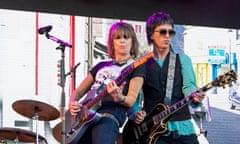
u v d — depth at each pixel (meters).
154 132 4.14
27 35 6.92
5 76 6.80
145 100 4.29
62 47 4.97
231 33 7.45
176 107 4.12
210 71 7.33
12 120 6.75
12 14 6.89
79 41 7.04
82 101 4.13
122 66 4.19
